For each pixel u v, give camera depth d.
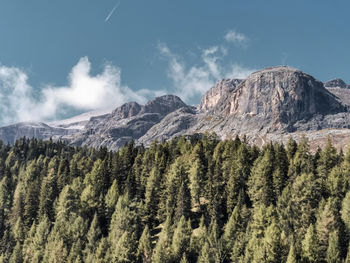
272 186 118.75
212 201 117.56
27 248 121.31
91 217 129.50
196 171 132.00
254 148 165.00
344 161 132.50
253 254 86.94
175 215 117.50
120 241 102.81
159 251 96.56
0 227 141.62
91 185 147.00
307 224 96.44
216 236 101.56
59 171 179.62
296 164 134.38
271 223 93.38
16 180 188.75
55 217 135.62
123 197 128.75
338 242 83.12
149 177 139.25
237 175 128.88
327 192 112.62
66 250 108.88
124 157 175.50
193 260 97.62
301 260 79.38
